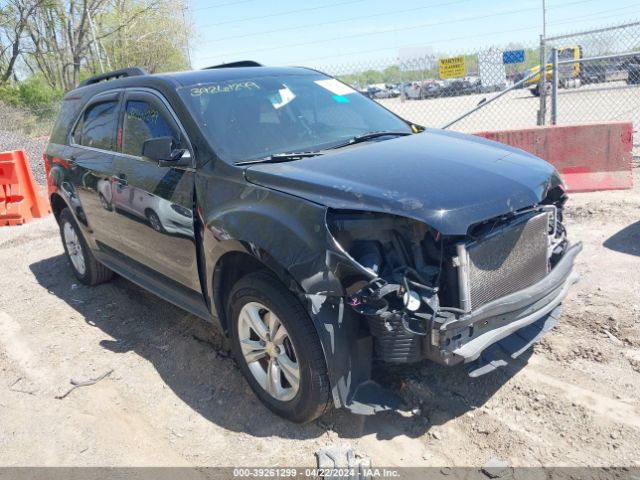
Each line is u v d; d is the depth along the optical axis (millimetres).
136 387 3953
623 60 11469
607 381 3482
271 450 3191
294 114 4156
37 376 4203
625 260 5215
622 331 3992
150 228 4137
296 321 3010
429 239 2906
